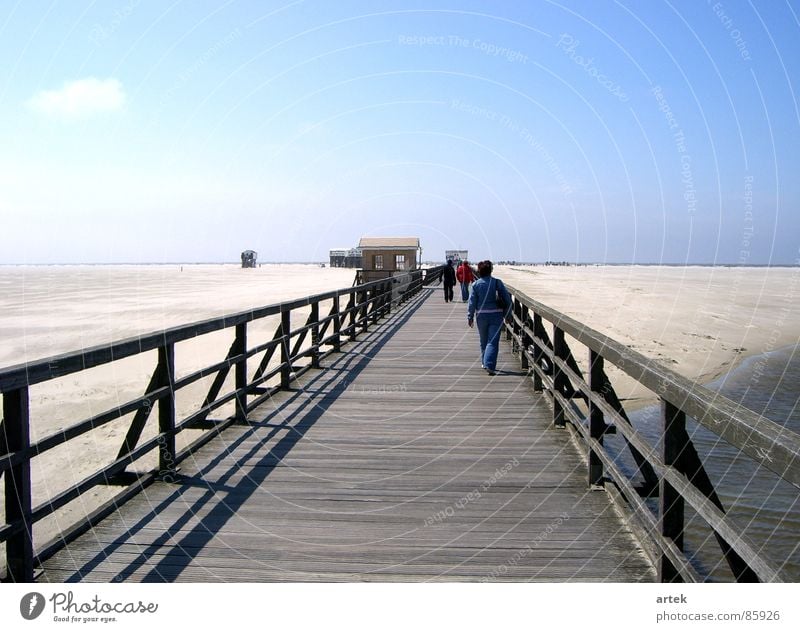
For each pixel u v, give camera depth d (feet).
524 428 19.35
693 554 15.83
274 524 12.05
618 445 24.86
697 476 8.66
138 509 12.78
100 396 39.04
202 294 142.00
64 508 21.62
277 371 24.12
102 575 10.07
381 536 11.53
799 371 51.98
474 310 28.94
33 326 79.92
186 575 10.11
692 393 7.50
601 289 166.50
